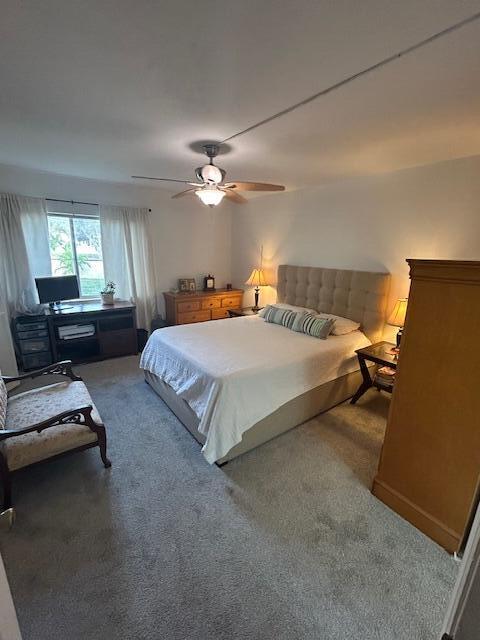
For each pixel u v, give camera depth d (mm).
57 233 4020
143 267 4602
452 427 1496
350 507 1834
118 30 1152
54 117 1971
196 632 1229
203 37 1187
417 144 2291
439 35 1131
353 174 3244
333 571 1468
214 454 2053
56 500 1845
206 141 2365
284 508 1818
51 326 3662
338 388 2994
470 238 2586
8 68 1412
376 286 3203
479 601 864
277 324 3617
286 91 1584
